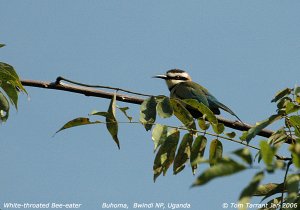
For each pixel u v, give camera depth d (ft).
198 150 39.04
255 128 37.73
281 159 37.45
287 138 39.37
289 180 24.66
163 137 38.52
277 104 40.55
